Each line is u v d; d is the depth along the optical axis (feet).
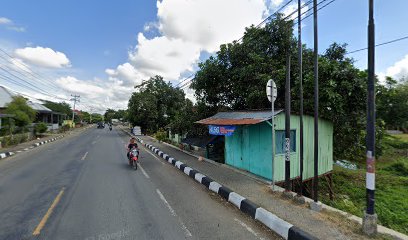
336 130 39.47
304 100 33.47
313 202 17.93
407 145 80.79
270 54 42.06
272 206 18.52
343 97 31.99
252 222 16.81
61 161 41.09
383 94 44.70
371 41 13.64
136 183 27.07
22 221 16.66
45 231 15.20
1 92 102.99
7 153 47.52
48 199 21.24
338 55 38.96
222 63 45.19
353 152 45.01
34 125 88.89
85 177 29.60
